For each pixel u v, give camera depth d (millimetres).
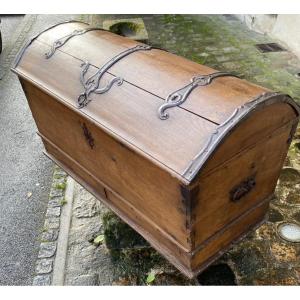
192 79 1982
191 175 1596
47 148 3303
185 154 1677
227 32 6441
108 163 2344
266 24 6109
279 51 5598
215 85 1935
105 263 2674
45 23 7586
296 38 5352
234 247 2697
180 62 2230
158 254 2682
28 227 3062
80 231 2938
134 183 2182
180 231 2000
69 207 3166
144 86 2049
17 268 2729
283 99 1875
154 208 2129
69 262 2707
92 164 2605
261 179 2240
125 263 2654
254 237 2764
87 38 2646
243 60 5406
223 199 1994
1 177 3635
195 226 1919
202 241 2084
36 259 2777
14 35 7094
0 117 4609
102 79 2234
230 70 5164
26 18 7898
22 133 4285
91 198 3234
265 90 1874
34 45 2834
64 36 2748
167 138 1776
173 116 1828
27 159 3857
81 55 2486
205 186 1764
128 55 2334
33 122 4477
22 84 2877
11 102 4914
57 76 2486
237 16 7047
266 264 2576
